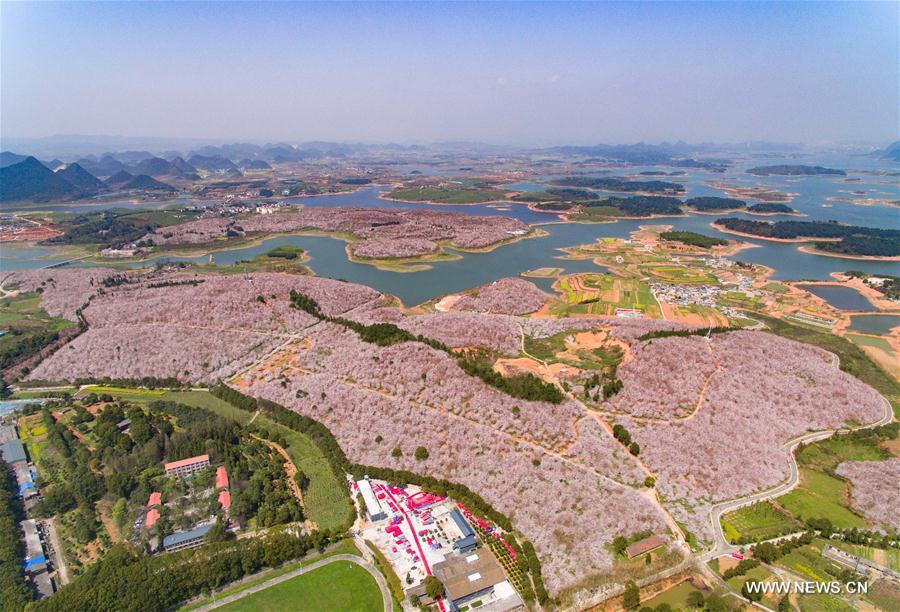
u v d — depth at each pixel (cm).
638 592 12725
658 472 17300
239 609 13012
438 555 14438
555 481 16888
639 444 18488
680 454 17962
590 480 16950
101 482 17325
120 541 15012
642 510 15662
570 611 12594
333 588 13562
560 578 13462
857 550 14462
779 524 15375
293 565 14325
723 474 17188
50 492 16600
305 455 19100
